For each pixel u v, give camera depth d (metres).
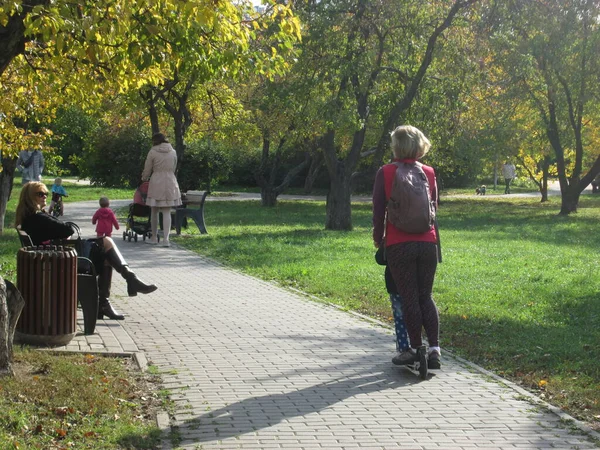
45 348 7.77
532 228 27.39
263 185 38.19
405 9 22.59
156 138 18.61
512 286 13.52
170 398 6.38
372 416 6.00
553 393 6.79
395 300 7.50
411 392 6.69
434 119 23.86
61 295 7.87
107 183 46.50
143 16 8.44
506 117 35.72
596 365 7.77
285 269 14.74
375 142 33.25
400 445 5.37
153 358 7.67
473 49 24.34
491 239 22.88
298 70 22.59
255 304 11.05
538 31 30.30
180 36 8.69
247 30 8.98
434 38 22.83
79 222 24.64
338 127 22.48
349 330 9.32
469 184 65.81
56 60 9.20
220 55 9.35
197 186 44.78
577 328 9.95
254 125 30.53
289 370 7.35
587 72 34.34
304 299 11.62
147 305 10.68
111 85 10.79
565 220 31.83
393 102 23.66
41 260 7.77
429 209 7.05
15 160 19.25
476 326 9.85
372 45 23.06
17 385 6.16
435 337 7.17
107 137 45.34
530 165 48.69
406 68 23.67
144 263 15.46
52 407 5.82
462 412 6.14
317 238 21.41
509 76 31.94
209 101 28.20
